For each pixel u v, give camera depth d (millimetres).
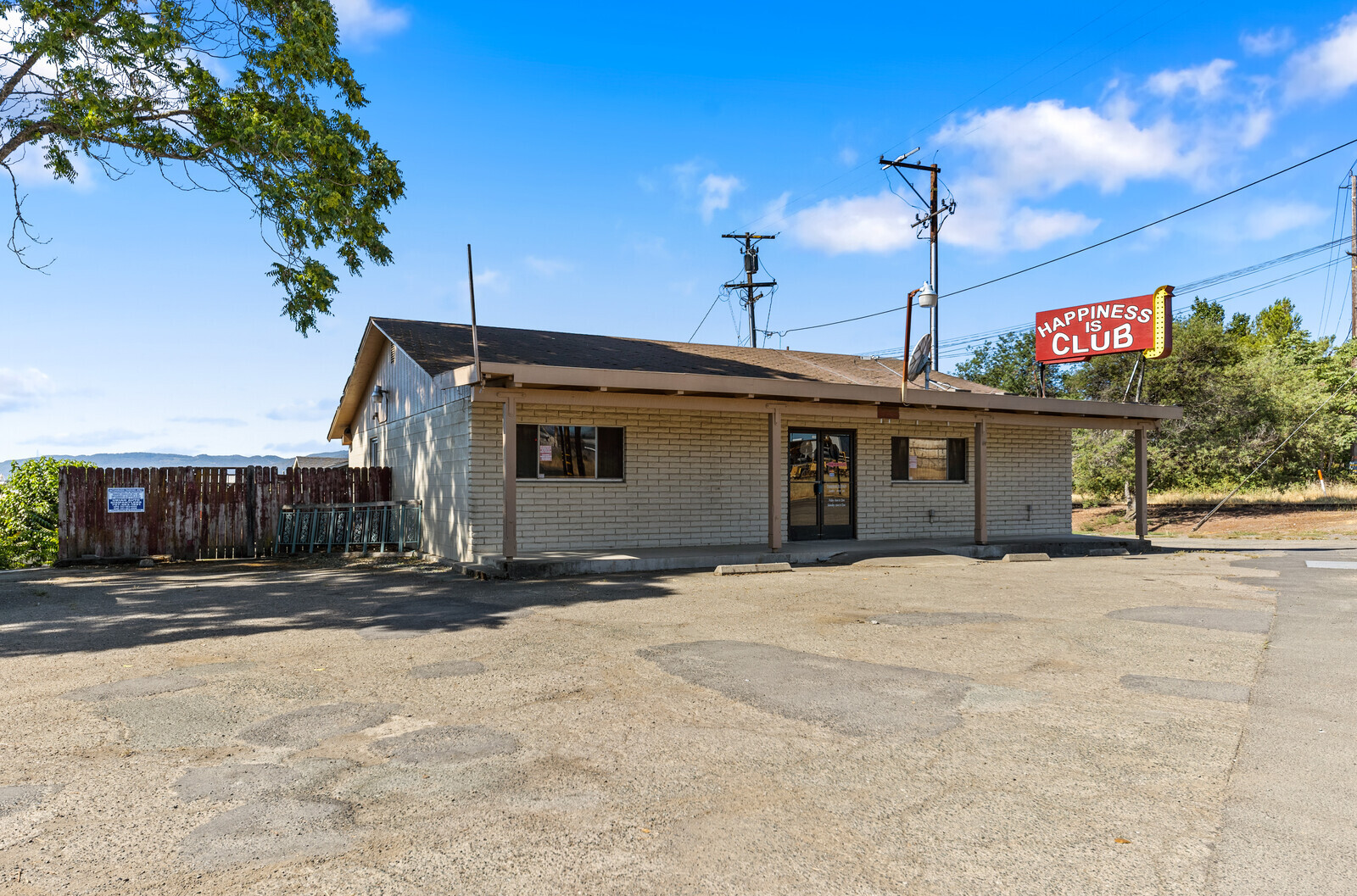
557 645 6371
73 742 4137
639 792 3482
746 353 17922
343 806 3334
